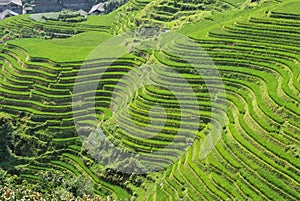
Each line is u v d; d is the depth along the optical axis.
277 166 47.91
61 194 50.19
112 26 119.19
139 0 127.25
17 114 77.81
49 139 72.25
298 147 49.12
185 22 93.94
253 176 48.50
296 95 55.66
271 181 46.62
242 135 54.25
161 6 109.50
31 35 120.06
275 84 59.50
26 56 91.38
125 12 124.19
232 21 78.88
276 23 72.88
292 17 73.25
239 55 67.94
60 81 81.62
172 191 51.94
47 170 67.94
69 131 72.81
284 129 51.66
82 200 47.62
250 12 82.69
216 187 49.47
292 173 46.72
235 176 49.62
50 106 76.94
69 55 88.81
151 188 54.91
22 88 82.69
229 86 63.56
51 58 87.25
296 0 81.62
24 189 49.59
